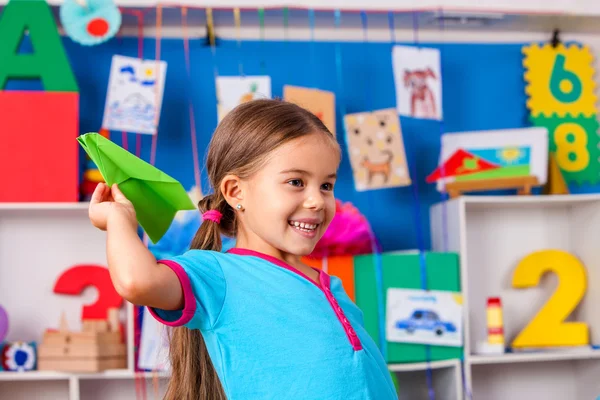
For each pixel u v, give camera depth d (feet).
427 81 8.00
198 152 8.33
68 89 7.64
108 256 3.05
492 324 8.07
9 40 7.69
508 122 8.90
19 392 8.12
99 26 7.63
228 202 3.85
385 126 8.02
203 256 3.53
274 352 3.44
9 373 7.29
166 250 7.16
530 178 8.21
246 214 3.77
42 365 7.35
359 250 7.74
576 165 8.87
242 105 3.94
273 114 3.76
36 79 7.84
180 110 8.36
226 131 3.87
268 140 3.65
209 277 3.44
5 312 7.53
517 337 8.32
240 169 3.74
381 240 8.52
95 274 8.09
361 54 8.69
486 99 8.88
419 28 8.77
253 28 8.55
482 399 8.70
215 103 8.41
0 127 7.52
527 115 8.93
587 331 8.39
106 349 7.44
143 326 7.45
